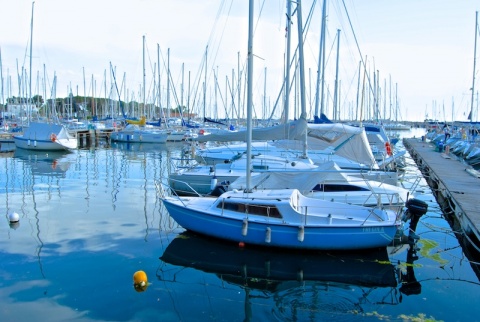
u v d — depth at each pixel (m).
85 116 63.03
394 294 8.58
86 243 11.09
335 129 15.95
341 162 17.17
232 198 11.01
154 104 48.28
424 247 11.38
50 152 33.31
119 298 8.09
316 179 12.55
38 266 9.50
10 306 7.66
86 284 8.65
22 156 30.45
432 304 8.15
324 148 17.64
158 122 46.81
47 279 8.82
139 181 20.67
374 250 10.60
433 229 13.09
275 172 12.73
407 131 84.56
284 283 9.03
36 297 8.03
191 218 11.38
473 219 11.44
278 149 18.92
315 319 7.49
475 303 8.20
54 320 7.23
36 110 46.88
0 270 9.23
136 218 13.53
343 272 9.61
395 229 10.20
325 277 9.35
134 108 61.56
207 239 11.43
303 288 8.80
